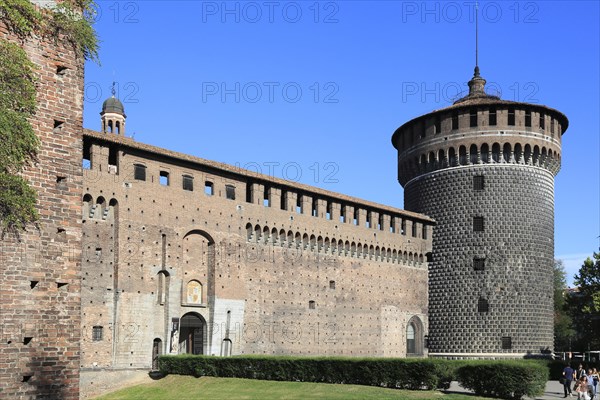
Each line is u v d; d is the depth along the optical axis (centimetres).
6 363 1803
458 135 7525
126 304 5131
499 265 7306
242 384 4797
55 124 1997
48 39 2003
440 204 7662
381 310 7281
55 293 1922
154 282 5359
